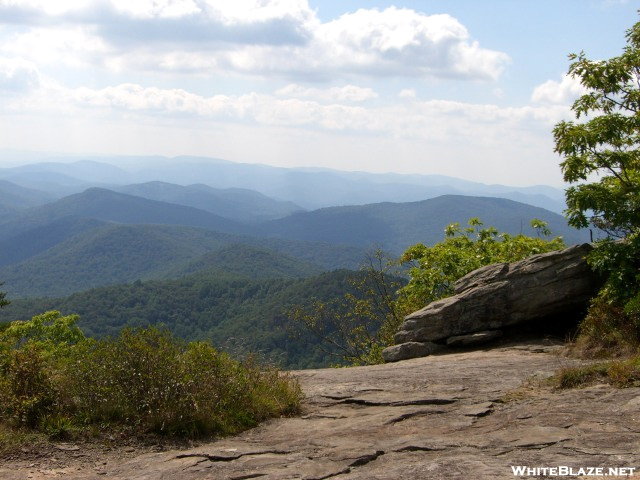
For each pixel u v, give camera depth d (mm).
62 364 8711
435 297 21047
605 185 13148
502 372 10242
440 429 7129
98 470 6262
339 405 9109
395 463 5906
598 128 12523
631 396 7297
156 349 8242
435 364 12047
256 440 7410
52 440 7027
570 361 10727
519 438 6191
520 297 13766
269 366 9922
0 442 6809
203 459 6484
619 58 12867
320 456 6383
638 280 11445
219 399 8172
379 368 12430
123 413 7633
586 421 6531
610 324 11227
